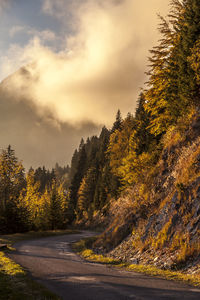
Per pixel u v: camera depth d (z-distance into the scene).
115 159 58.16
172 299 5.66
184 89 19.50
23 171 48.09
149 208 17.62
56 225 59.06
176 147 19.52
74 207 103.06
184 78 19.59
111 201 66.56
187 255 10.13
